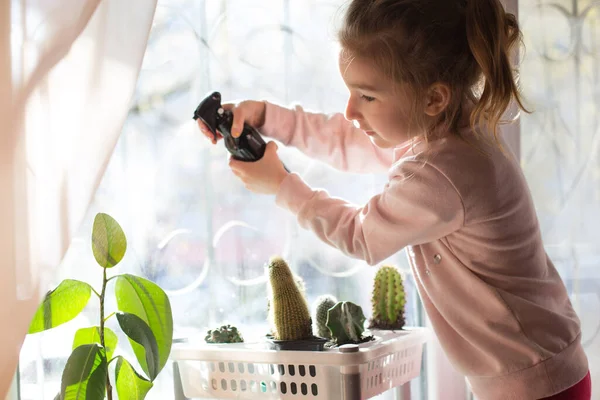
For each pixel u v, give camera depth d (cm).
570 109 129
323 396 92
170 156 111
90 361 88
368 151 114
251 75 114
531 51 127
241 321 113
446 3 97
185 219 111
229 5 113
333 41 105
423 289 105
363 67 96
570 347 101
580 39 130
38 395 101
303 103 117
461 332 101
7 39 80
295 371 94
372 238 98
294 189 103
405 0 96
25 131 81
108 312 108
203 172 112
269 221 115
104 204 108
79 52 86
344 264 119
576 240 130
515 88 97
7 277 79
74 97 86
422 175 96
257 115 109
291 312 96
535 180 127
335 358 90
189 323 111
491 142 101
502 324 98
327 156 114
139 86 109
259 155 104
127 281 95
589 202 130
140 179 109
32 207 81
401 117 98
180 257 111
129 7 89
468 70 99
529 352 98
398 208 96
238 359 97
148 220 110
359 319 98
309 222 102
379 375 99
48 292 93
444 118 100
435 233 97
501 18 97
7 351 79
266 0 115
